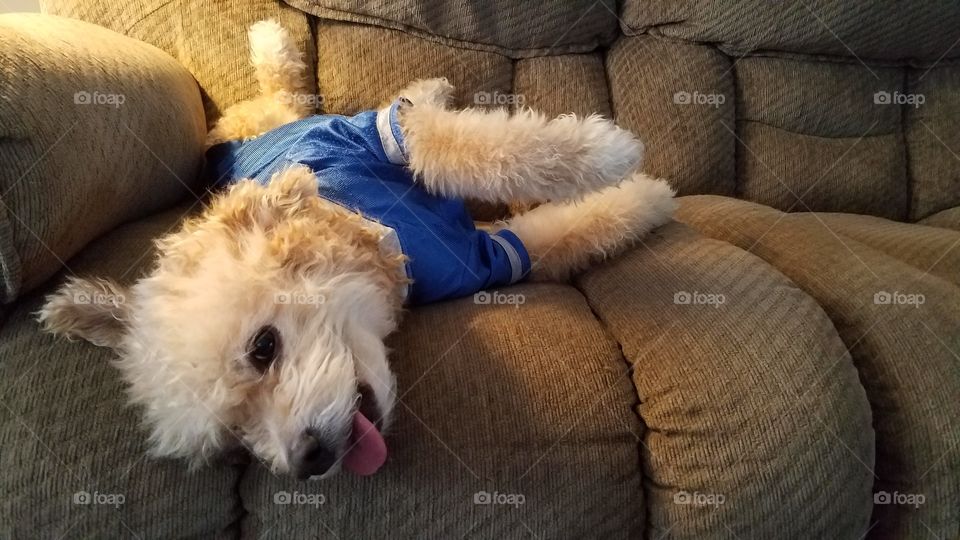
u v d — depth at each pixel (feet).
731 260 3.22
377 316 2.84
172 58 4.26
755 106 4.97
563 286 3.55
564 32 4.76
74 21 3.78
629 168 3.32
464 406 2.59
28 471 2.29
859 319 3.11
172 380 2.43
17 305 2.69
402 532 2.43
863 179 5.05
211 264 2.59
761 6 4.70
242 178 3.42
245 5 4.52
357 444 2.42
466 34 4.63
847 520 2.60
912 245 3.92
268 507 2.49
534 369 2.72
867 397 2.89
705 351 2.74
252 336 2.53
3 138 2.44
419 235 3.16
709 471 2.55
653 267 3.36
